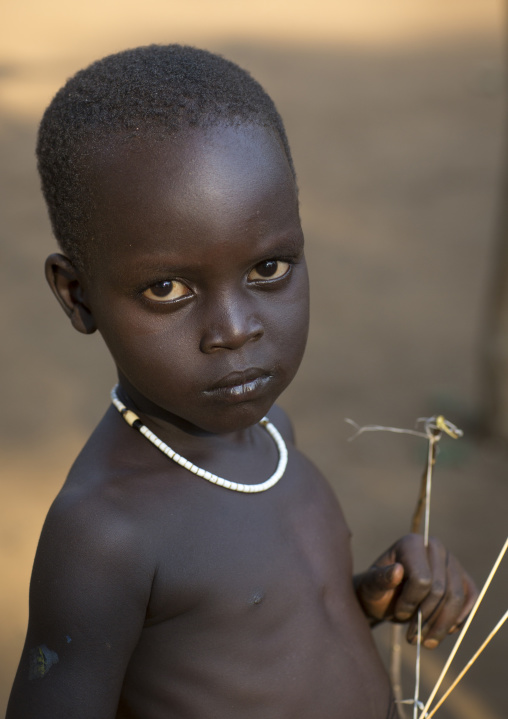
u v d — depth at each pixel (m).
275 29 9.26
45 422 2.96
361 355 3.41
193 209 0.82
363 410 3.05
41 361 3.37
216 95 0.84
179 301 0.84
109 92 0.84
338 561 0.97
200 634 0.89
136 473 0.90
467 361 3.34
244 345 0.85
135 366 0.85
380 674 0.96
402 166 5.57
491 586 2.26
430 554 1.00
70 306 0.89
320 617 0.93
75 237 0.85
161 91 0.84
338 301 3.85
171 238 0.82
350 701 0.93
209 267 0.83
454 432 1.02
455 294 3.89
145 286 0.83
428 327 3.61
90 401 3.09
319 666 0.92
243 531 0.91
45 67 7.64
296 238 0.85
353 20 9.62
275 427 1.01
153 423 0.91
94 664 0.86
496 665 2.01
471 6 9.92
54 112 0.86
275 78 7.69
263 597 0.90
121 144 0.83
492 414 2.84
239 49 8.55
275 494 0.95
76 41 8.61
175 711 0.89
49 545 0.86
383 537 2.44
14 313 3.76
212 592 0.89
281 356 0.86
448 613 0.98
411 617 0.99
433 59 8.14
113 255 0.84
